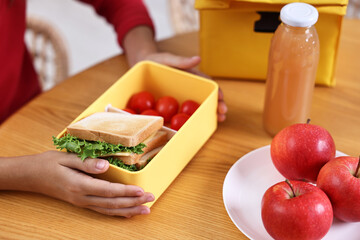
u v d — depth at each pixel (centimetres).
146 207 55
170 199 59
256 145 67
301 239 49
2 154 65
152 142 58
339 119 70
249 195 59
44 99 75
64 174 55
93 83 78
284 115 66
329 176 51
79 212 57
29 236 54
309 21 56
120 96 69
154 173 55
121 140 54
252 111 73
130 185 53
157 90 72
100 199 55
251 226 55
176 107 68
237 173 61
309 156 55
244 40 74
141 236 54
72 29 187
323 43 71
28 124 70
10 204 58
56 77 110
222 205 58
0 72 87
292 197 50
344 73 79
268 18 71
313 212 47
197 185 61
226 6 68
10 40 88
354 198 50
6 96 90
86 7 196
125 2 91
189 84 68
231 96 76
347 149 65
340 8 66
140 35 86
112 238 54
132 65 82
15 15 88
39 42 148
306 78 62
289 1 65
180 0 123
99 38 184
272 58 62
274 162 58
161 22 186
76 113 72
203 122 63
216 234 55
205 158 65
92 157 54
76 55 176
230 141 68
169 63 74
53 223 56
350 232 54
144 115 61
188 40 87
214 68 78
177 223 56
